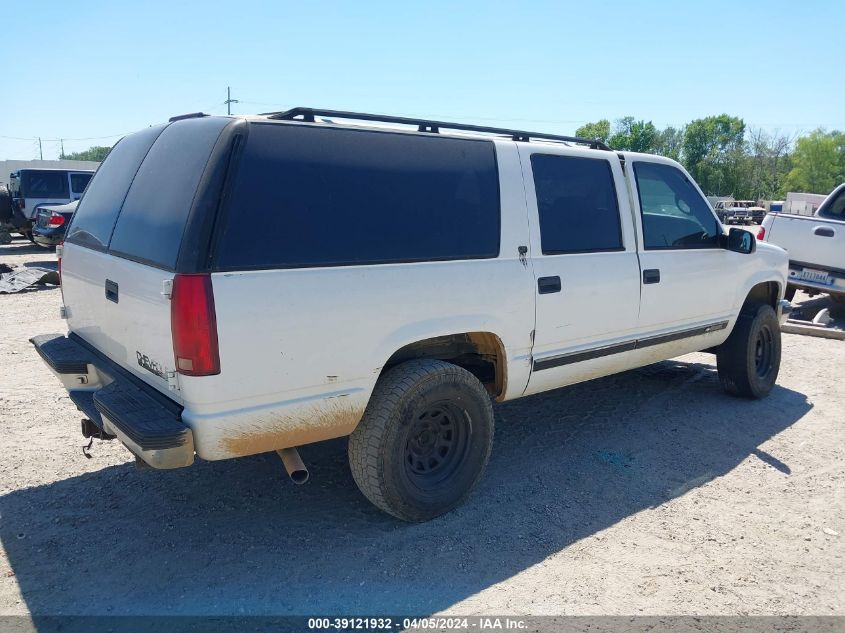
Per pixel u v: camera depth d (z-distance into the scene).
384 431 3.46
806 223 9.45
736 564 3.48
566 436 5.14
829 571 3.44
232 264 2.93
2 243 21.06
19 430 4.98
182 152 3.27
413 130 3.80
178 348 2.87
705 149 97.12
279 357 3.06
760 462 4.75
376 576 3.26
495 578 3.29
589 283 4.41
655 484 4.37
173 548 3.46
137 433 2.85
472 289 3.75
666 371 6.95
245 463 4.50
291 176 3.16
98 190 4.16
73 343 4.18
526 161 4.17
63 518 3.74
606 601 3.13
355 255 3.32
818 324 9.20
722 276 5.48
